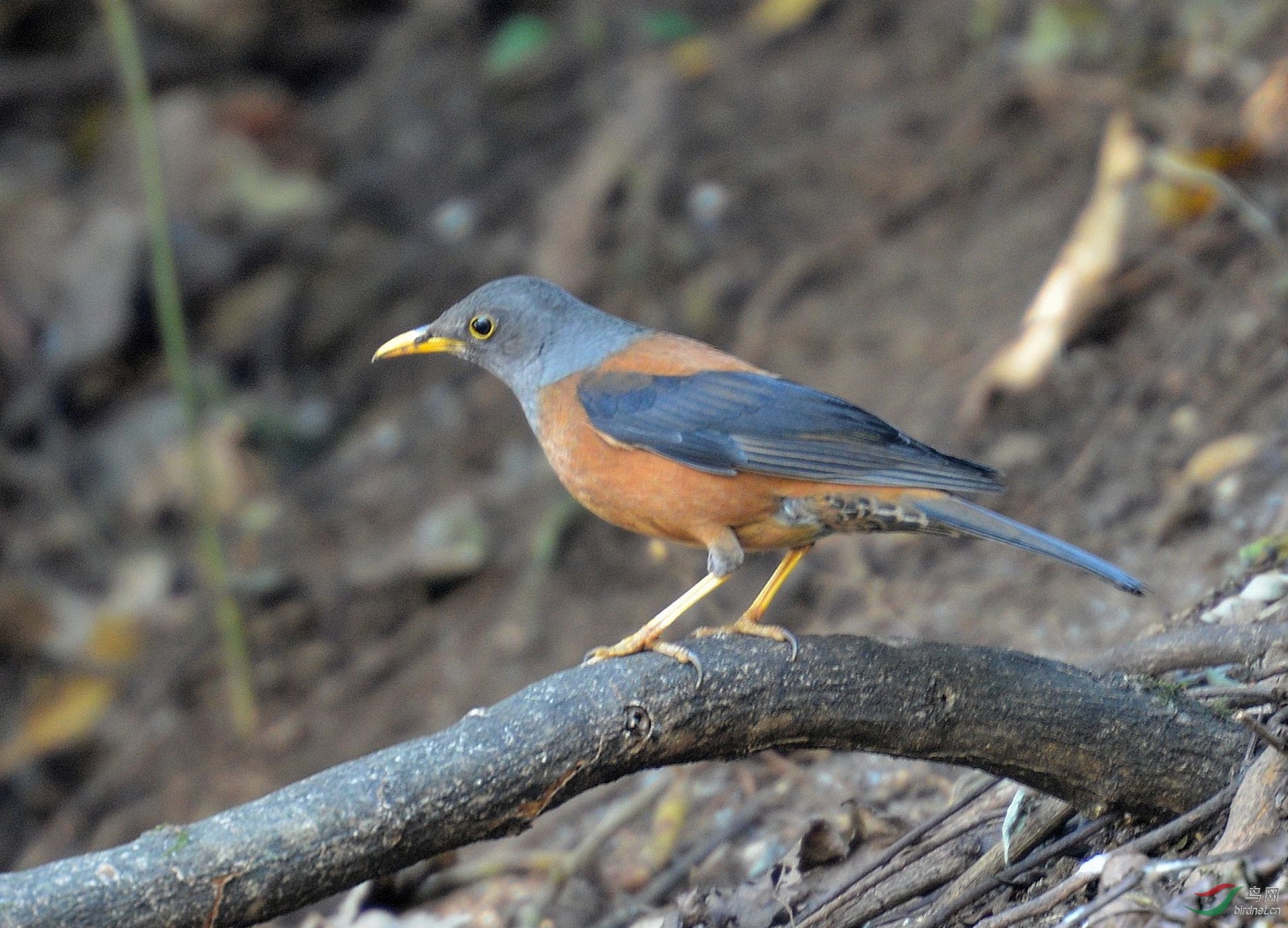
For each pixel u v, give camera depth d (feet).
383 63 61.72
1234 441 34.76
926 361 43.09
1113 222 40.91
